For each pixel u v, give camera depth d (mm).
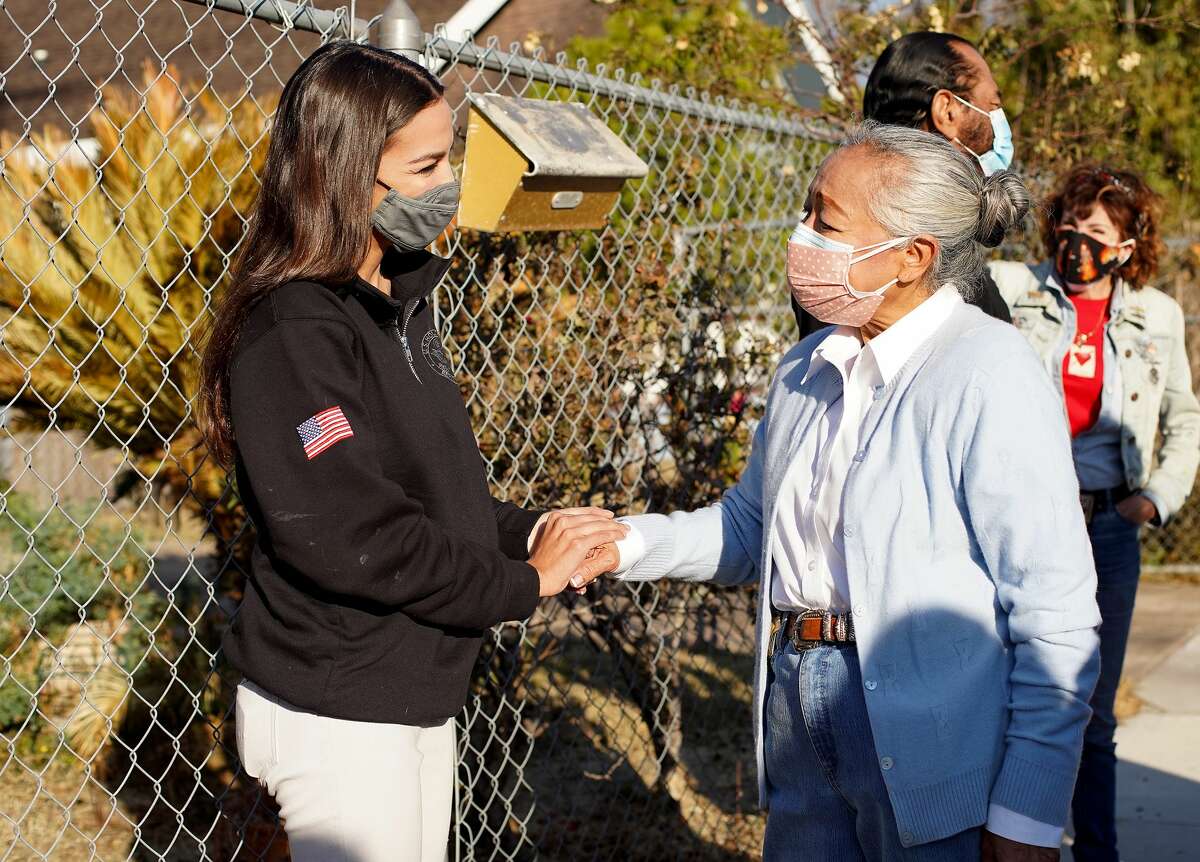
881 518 1934
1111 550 3504
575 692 4910
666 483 3592
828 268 2000
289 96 1826
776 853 2207
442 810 2035
